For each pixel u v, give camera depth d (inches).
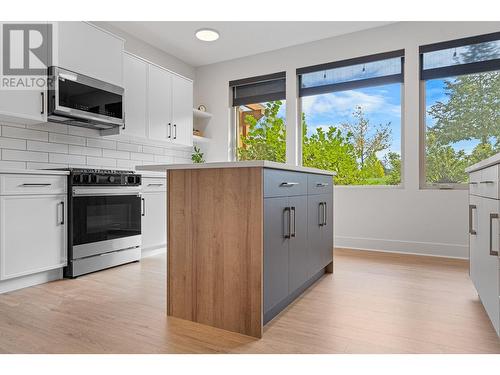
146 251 139.3
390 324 69.7
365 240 150.6
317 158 166.9
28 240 93.7
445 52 136.0
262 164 62.4
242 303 66.1
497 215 57.8
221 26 148.6
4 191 88.2
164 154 173.9
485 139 131.2
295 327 68.5
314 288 94.0
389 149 151.1
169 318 73.2
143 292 90.7
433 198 136.8
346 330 66.9
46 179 98.4
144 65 144.5
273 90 175.6
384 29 147.3
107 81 124.1
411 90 140.9
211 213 69.8
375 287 95.0
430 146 140.6
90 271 110.0
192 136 172.6
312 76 165.5
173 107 160.1
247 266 65.6
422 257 134.3
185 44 166.1
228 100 185.8
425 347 59.7
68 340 62.4
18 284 93.0
